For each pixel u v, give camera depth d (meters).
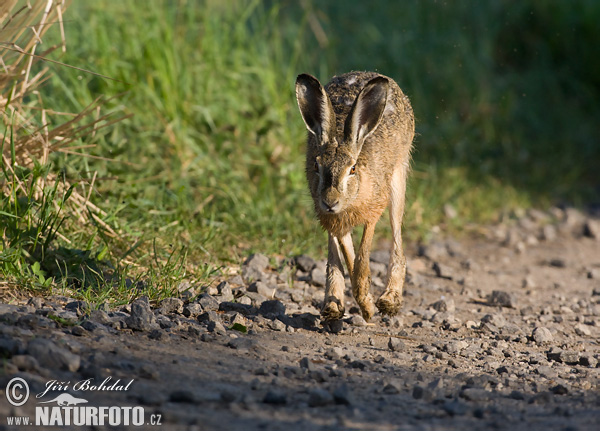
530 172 20.05
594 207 19.20
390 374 7.84
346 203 9.02
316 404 6.48
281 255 12.92
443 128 20.05
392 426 6.04
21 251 9.34
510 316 11.38
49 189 10.21
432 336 9.80
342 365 8.03
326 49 19.95
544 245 16.55
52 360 6.70
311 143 9.95
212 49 16.33
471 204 18.00
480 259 15.16
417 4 23.41
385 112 10.12
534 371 8.34
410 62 21.20
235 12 18.39
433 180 17.98
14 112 10.41
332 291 9.44
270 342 8.63
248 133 15.62
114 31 15.87
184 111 15.11
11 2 10.09
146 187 12.71
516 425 6.20
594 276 14.27
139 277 9.80
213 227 12.60
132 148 13.50
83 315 8.34
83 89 14.12
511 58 23.64
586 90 22.92
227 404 6.29
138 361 7.16
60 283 9.43
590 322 11.21
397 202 10.63
